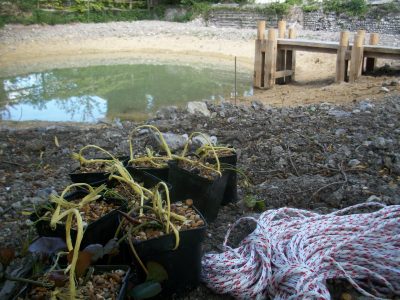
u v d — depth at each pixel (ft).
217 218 9.22
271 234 7.56
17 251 7.98
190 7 64.95
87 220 7.01
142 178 8.82
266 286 6.77
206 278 6.89
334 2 50.62
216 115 18.70
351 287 6.97
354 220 7.82
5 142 16.06
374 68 29.60
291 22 53.62
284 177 11.51
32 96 28.60
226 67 39.19
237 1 63.41
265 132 15.07
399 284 6.91
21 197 10.70
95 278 5.92
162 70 37.70
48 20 58.29
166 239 6.28
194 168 9.12
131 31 55.16
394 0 48.75
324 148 13.14
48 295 5.51
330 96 24.39
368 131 14.62
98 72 37.01
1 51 46.65
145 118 22.72
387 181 10.81
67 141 15.94
